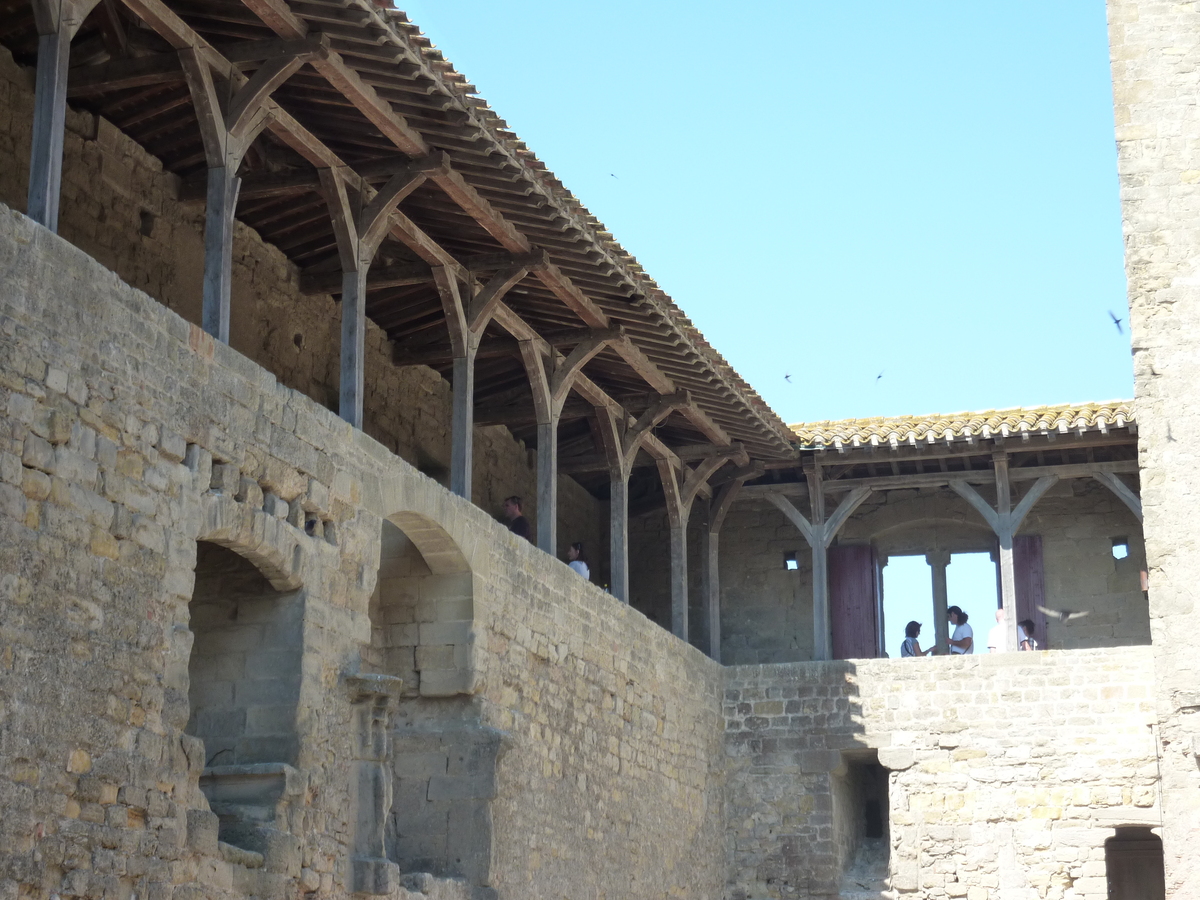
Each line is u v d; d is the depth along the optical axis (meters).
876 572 26.70
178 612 12.49
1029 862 22.75
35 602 11.04
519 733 17.89
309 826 13.84
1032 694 23.38
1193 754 18.53
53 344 11.45
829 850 23.72
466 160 16.02
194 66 13.80
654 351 20.64
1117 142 20.42
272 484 13.86
